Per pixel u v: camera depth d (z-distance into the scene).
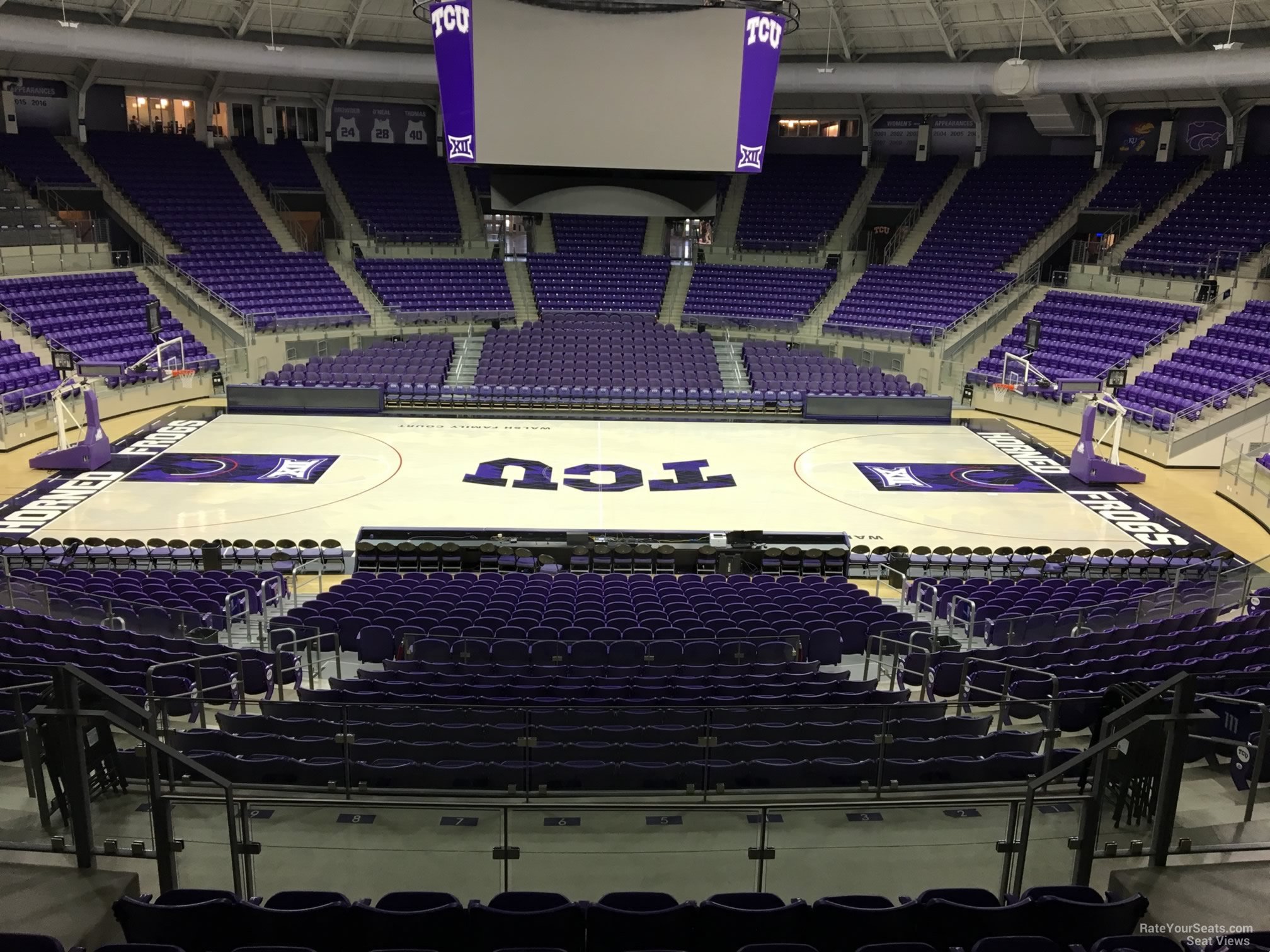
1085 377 28.88
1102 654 11.55
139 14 32.19
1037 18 31.78
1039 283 35.47
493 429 26.98
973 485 22.94
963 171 40.56
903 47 35.91
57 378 26.03
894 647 11.73
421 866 6.71
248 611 13.31
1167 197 35.28
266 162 39.16
